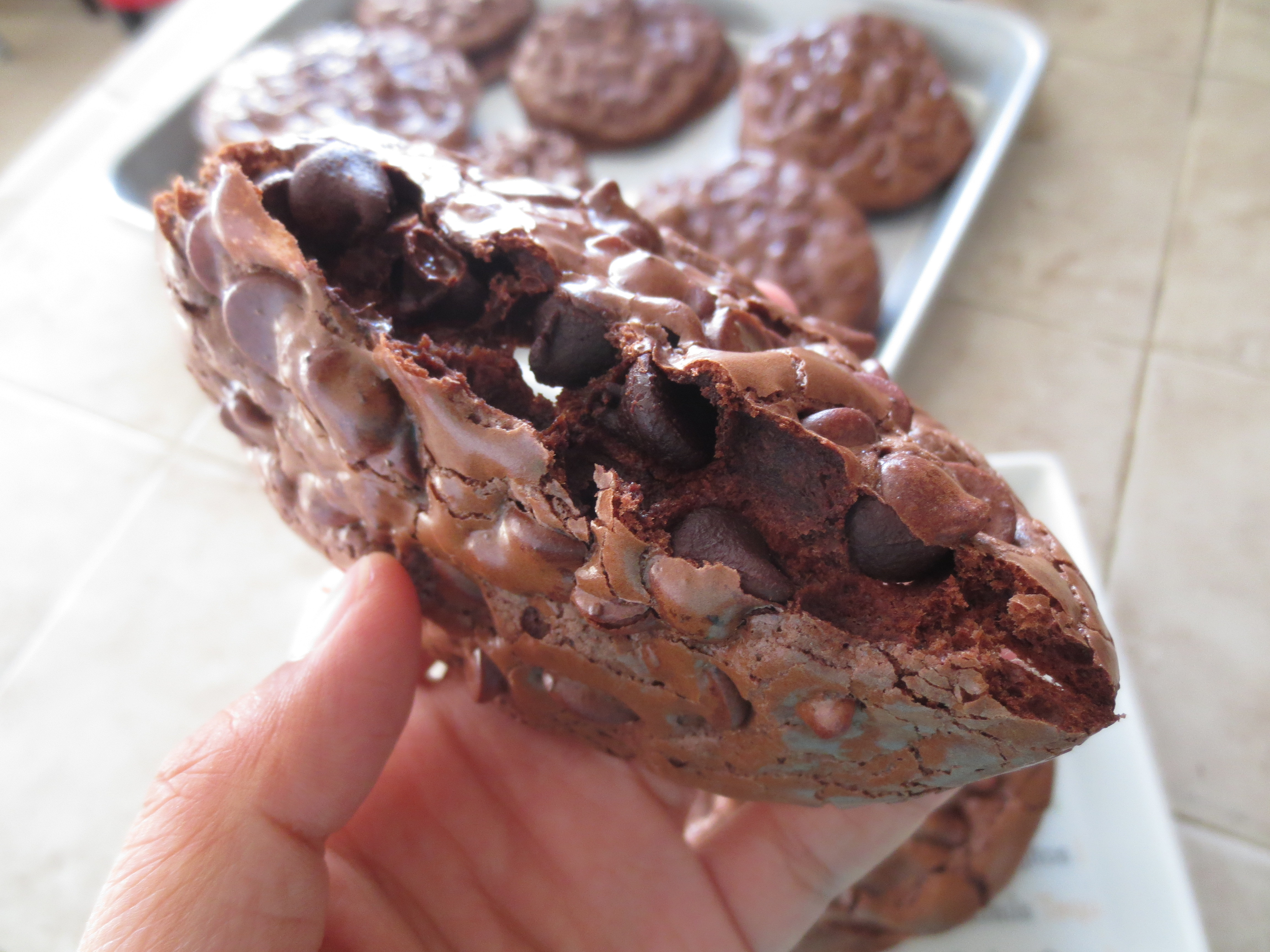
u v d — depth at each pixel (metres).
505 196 0.16
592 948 0.20
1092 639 0.14
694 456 0.14
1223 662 0.29
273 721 0.16
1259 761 0.28
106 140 0.41
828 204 0.35
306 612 0.25
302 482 0.17
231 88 0.39
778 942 0.22
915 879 0.23
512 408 0.15
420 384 0.14
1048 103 0.40
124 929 0.15
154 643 0.31
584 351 0.15
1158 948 0.23
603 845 0.21
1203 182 0.38
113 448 0.34
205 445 0.34
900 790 0.16
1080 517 0.28
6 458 0.34
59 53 0.51
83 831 0.28
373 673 0.17
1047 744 0.14
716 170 0.36
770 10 0.42
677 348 0.14
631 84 0.40
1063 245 0.37
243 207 0.14
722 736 0.16
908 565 0.14
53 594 0.32
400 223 0.15
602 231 0.16
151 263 0.39
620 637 0.15
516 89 0.41
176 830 0.16
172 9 0.46
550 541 0.14
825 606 0.14
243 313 0.15
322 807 0.17
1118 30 0.42
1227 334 0.34
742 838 0.22
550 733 0.20
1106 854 0.24
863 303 0.34
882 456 0.14
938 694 0.14
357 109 0.38
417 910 0.19
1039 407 0.34
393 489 0.15
